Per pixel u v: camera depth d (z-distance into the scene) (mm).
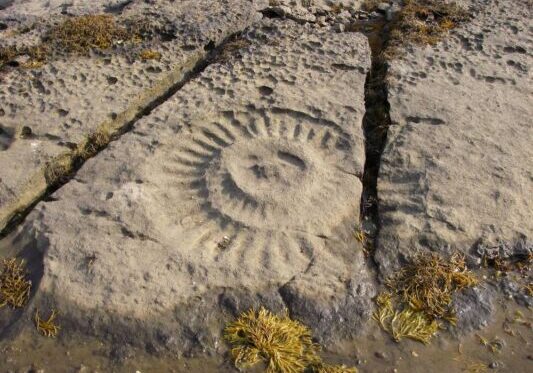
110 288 2527
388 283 2607
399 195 2934
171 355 2381
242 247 2711
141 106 3668
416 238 2740
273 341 2393
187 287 2535
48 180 3166
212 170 3064
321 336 2436
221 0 4598
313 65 3811
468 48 3979
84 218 2803
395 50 3959
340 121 3350
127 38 4133
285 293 2535
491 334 2461
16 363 2361
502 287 2617
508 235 2744
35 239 2738
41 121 3412
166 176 3066
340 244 2742
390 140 3232
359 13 4695
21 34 4293
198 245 2717
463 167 3041
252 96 3549
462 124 3309
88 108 3508
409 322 2477
